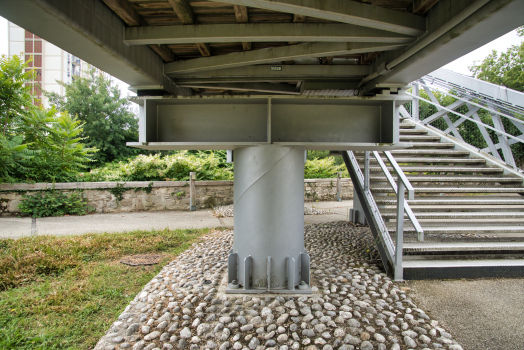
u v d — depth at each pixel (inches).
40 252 171.2
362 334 94.9
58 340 92.8
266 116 134.0
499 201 195.6
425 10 92.4
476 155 246.7
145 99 127.9
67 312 109.0
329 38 101.1
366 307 112.7
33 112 364.5
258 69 145.9
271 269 125.6
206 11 98.4
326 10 79.6
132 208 387.2
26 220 311.4
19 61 341.4
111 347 89.0
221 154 637.9
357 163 214.2
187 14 94.2
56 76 2393.0
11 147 324.5
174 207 404.5
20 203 328.2
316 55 117.6
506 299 124.0
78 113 733.9
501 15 70.9
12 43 2367.1
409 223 194.4
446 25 82.1
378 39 100.3
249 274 125.8
